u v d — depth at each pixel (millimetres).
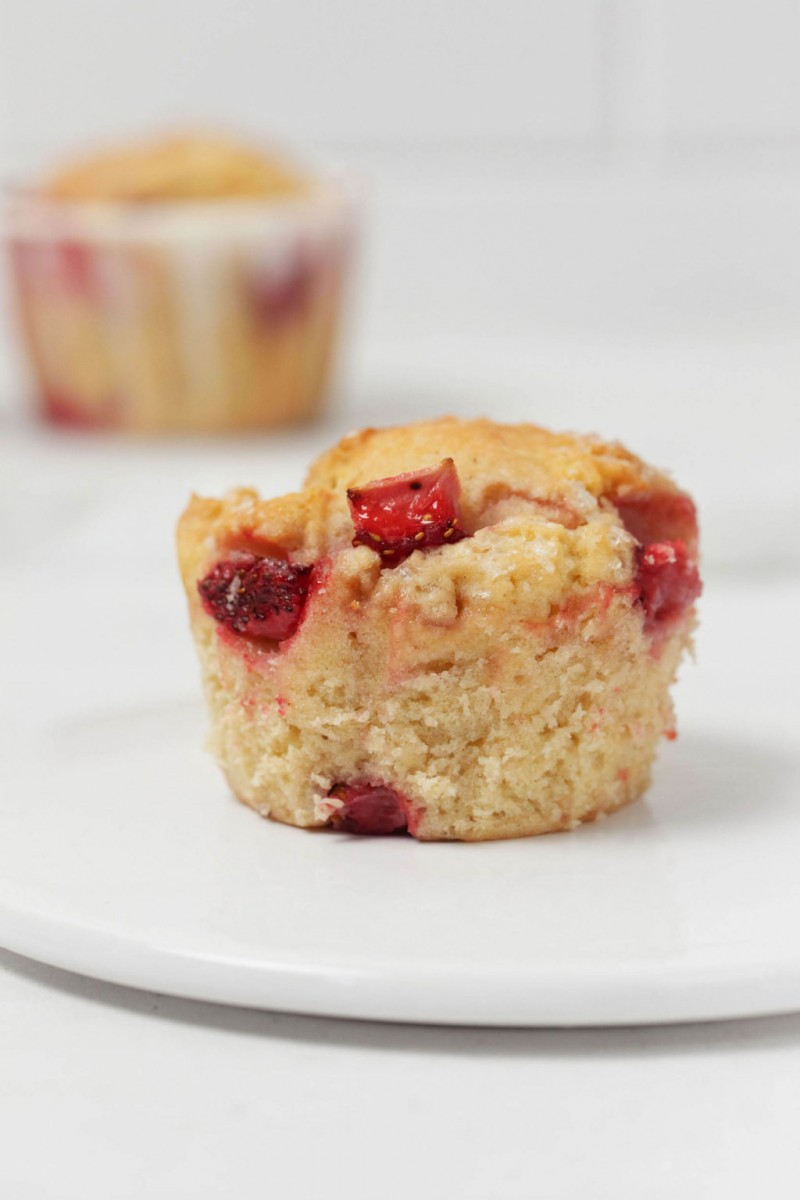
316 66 816
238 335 613
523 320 840
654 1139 347
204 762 427
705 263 827
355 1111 352
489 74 811
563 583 401
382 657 402
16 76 824
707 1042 362
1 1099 354
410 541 402
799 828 401
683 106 806
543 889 384
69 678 467
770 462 587
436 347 809
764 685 451
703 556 543
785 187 815
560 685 403
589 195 822
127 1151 346
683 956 363
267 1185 341
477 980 360
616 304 833
